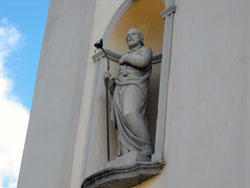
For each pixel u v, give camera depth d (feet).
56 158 38.65
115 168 33.04
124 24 41.45
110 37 41.04
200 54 31.32
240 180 26.27
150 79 39.70
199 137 29.17
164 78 34.40
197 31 32.22
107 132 37.09
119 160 34.88
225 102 28.58
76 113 39.70
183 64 32.19
